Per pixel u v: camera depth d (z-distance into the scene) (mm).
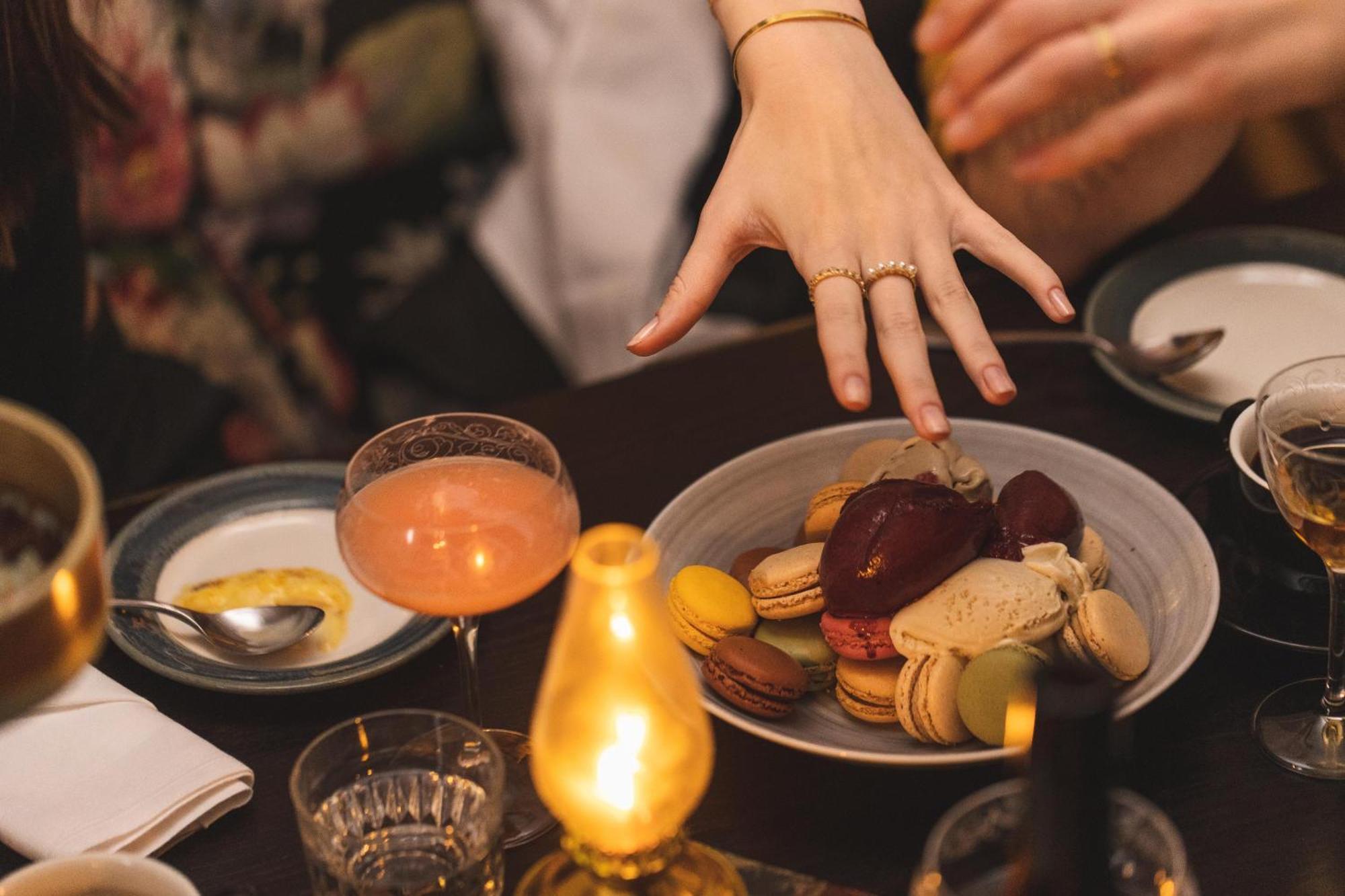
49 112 1205
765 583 1015
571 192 1889
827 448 1120
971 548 996
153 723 999
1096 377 1255
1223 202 1573
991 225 1058
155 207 1834
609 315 1936
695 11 1879
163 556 1125
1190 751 994
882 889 937
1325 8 1184
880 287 1028
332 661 1059
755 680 979
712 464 1196
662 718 879
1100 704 813
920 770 987
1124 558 1061
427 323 2020
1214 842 951
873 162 1066
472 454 1012
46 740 985
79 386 1385
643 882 932
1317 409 986
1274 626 1040
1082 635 978
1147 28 1168
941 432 974
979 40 1179
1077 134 1216
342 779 905
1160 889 843
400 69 1934
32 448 733
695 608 1010
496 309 2018
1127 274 1327
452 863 904
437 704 1045
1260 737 995
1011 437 1116
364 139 1951
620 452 1210
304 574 1116
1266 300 1310
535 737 889
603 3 1851
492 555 946
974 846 864
